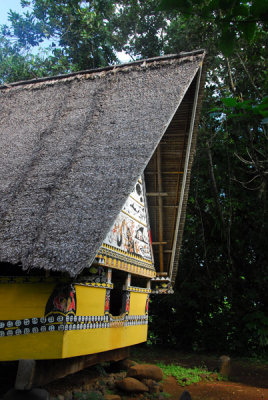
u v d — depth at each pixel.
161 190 7.98
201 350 11.55
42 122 7.38
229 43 2.00
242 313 11.30
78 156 5.91
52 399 4.81
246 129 9.04
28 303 4.61
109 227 4.54
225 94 10.91
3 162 6.35
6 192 5.53
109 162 5.60
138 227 7.27
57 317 4.57
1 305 4.54
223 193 12.36
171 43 12.92
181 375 7.20
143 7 14.06
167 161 7.73
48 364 4.65
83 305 5.00
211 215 12.08
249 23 1.92
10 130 7.46
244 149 11.66
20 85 9.09
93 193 5.11
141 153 5.57
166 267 8.27
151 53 14.09
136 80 7.52
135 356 10.27
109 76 8.00
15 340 4.47
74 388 5.58
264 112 1.78
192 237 12.59
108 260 5.52
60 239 4.50
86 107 7.30
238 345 10.87
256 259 11.72
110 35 13.61
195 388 6.40
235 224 11.94
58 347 4.48
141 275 7.20
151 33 14.07
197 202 12.00
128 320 6.59
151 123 6.14
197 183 11.74
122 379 6.21
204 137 11.40
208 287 12.07
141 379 6.27
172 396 5.80
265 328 10.54
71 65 13.32
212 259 12.45
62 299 4.61
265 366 9.21
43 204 5.07
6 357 4.39
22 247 4.48
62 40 13.86
